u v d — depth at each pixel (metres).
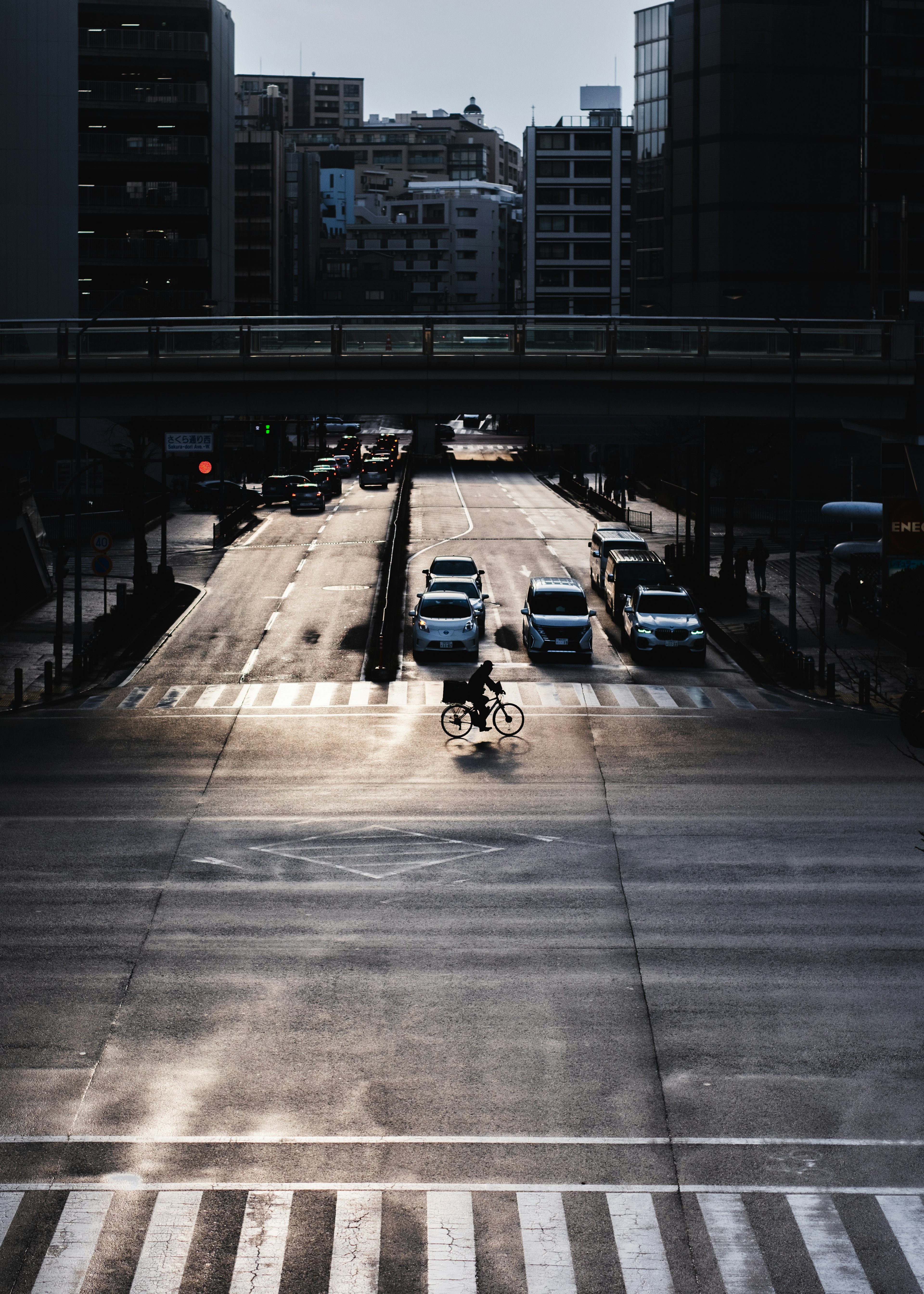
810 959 16.48
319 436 121.12
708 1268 10.09
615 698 35.31
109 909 18.31
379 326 39.06
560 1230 10.59
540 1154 11.82
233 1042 14.12
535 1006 15.08
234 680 37.88
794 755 28.59
